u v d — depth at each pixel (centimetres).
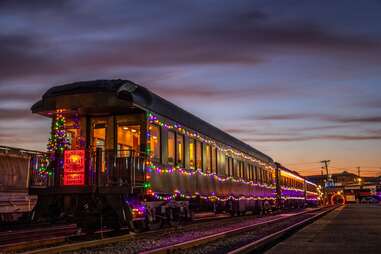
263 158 2839
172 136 1410
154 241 1116
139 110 1244
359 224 1728
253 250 991
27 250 974
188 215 1517
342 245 1000
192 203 1573
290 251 895
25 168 1722
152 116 1273
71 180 1188
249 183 2394
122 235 1216
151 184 1225
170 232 1360
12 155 1670
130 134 1289
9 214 1627
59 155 1241
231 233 1354
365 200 9512
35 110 1264
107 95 1197
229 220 2012
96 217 1193
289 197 3650
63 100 1234
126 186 1141
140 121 1248
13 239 1204
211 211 1786
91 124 1300
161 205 1318
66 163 1200
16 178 1669
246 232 1466
